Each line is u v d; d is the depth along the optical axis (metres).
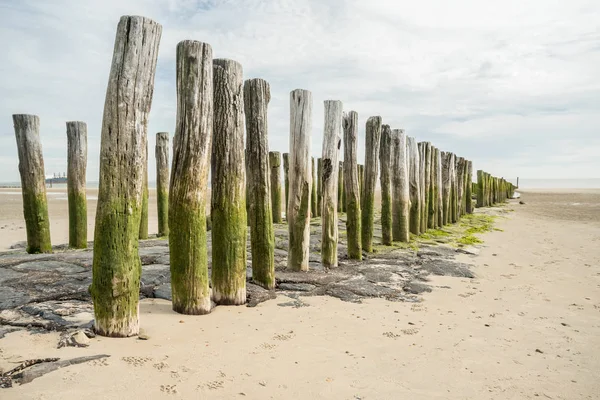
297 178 6.64
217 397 2.84
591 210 22.86
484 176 23.64
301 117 6.55
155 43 3.66
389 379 3.27
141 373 3.06
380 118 8.44
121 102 3.52
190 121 4.32
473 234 12.42
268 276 5.70
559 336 4.39
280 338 3.99
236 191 4.93
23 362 3.09
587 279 7.11
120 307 3.68
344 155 7.91
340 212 15.79
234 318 4.49
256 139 5.57
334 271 6.93
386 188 9.45
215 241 4.97
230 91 4.83
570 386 3.28
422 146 11.13
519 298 5.90
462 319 4.89
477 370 3.51
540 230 13.97
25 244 10.49
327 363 3.49
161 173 10.60
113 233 3.62
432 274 7.23
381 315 4.91
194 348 3.60
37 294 4.85
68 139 8.77
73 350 3.35
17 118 7.89
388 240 9.52
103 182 3.59
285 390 3.00
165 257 7.09
